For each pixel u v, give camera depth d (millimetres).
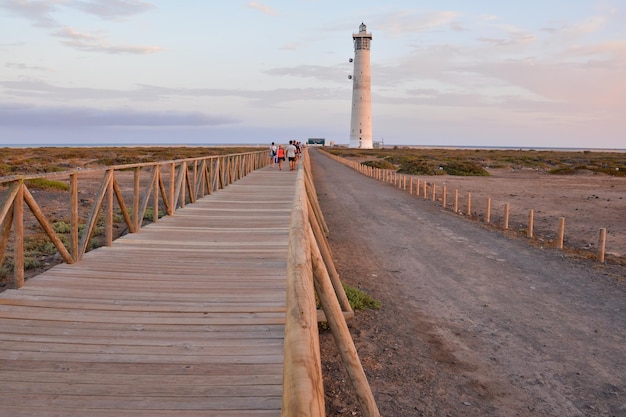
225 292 6277
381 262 12031
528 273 11086
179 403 3523
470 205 22734
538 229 17438
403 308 8430
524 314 8195
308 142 190750
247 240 9648
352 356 3584
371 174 43031
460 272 11133
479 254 13117
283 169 34531
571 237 15922
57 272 7016
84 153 70562
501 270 11359
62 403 3488
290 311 1988
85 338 4711
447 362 6238
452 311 8312
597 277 10766
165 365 4156
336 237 15305
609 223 18750
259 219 12266
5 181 5789
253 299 6012
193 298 6012
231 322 5238
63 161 48125
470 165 48000
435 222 18656
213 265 7648
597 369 6094
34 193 21562
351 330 7262
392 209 22219
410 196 27672
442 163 58469
